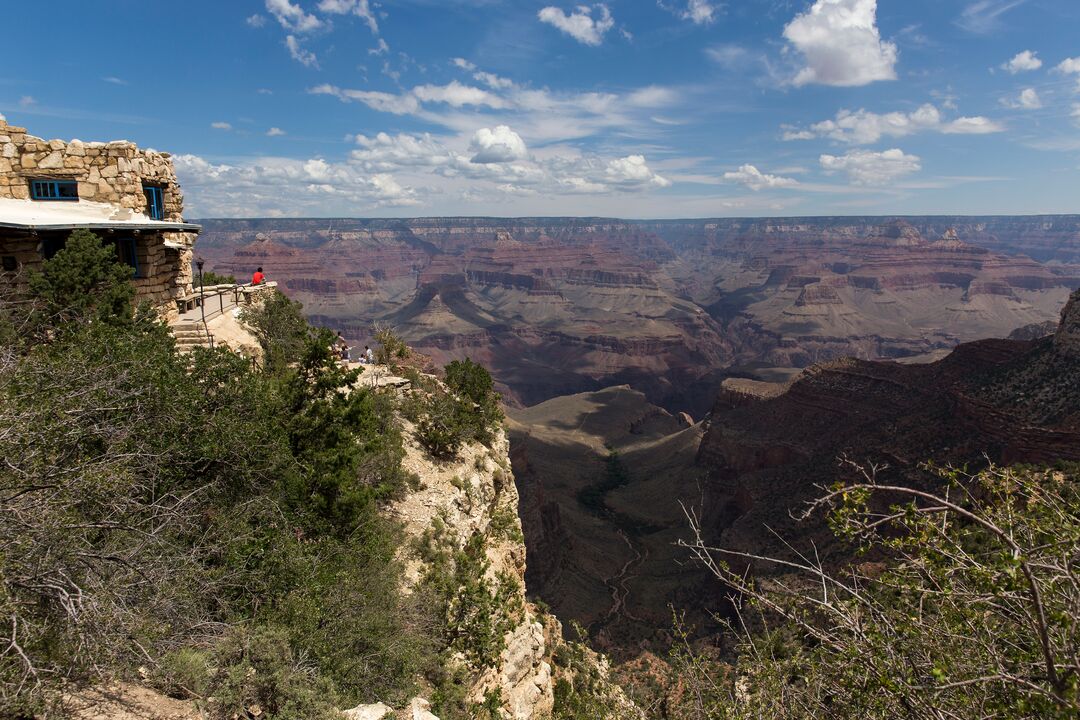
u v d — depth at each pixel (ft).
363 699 42.37
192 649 34.65
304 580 45.01
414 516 78.69
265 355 90.79
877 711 23.47
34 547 26.94
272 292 117.70
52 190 81.15
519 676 80.89
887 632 23.76
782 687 26.76
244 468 46.47
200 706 31.55
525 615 87.45
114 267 63.93
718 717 29.25
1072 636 19.58
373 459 76.23
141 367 43.78
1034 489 23.40
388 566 59.11
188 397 45.73
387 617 50.96
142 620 30.53
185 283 99.30
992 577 21.13
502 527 102.58
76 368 39.19
